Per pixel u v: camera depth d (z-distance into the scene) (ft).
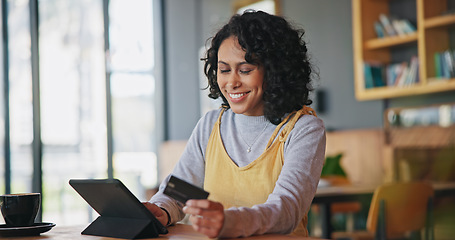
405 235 12.41
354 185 11.46
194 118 21.71
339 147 15.20
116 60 21.61
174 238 3.81
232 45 4.54
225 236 3.62
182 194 3.69
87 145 20.35
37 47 18.95
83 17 20.67
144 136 22.17
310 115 4.61
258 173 4.57
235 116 4.95
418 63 13.71
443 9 13.51
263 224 3.83
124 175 21.65
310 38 17.02
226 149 4.86
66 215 19.38
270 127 4.68
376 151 14.28
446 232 12.46
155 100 22.65
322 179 11.01
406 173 13.64
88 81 20.58
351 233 12.17
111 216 4.22
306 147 4.38
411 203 9.83
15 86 18.75
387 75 14.56
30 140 18.75
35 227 4.13
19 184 18.61
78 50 20.49
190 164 5.11
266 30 4.48
